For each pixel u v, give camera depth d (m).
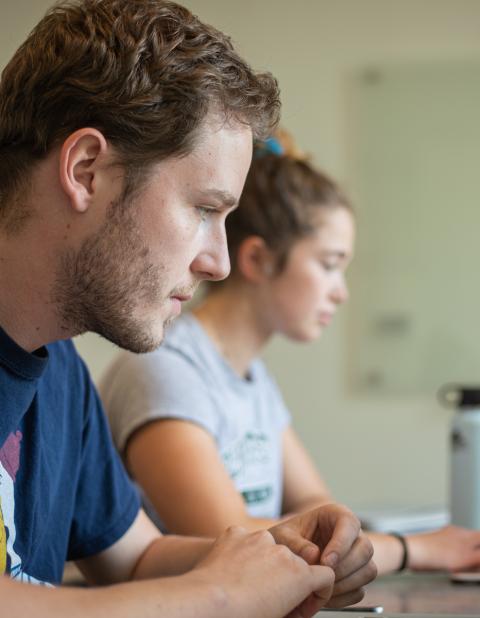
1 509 0.91
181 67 0.87
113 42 0.87
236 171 0.89
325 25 3.32
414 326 3.29
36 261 0.87
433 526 1.67
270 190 1.67
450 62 3.28
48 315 0.89
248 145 0.91
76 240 0.86
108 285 0.87
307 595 0.79
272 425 1.77
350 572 0.97
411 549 1.30
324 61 3.32
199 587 0.71
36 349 0.92
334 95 3.32
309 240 1.68
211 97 0.87
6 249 0.88
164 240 0.86
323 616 0.94
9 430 0.90
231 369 1.65
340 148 3.32
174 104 0.86
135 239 0.86
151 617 0.67
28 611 0.64
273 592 0.75
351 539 0.97
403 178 3.29
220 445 1.58
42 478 1.00
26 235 0.87
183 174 0.86
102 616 0.65
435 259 3.28
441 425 3.27
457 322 3.27
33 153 0.87
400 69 3.30
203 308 1.70
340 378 3.31
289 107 2.03
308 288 1.68
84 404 1.13
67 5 0.92
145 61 0.86
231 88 0.88
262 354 3.33
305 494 1.85
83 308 0.88
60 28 0.89
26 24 3.20
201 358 1.60
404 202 3.29
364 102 3.31
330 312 1.74
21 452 0.97
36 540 0.99
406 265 3.29
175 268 0.88
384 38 3.30
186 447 1.44
